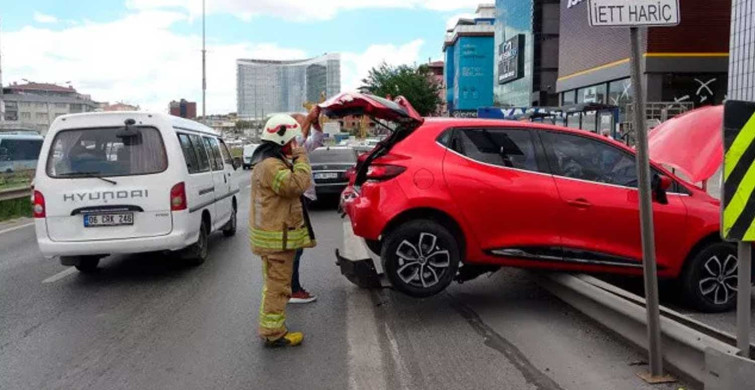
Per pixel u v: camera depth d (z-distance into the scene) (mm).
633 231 5773
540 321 5652
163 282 7410
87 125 7461
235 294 6785
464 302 6312
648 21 4000
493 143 5816
